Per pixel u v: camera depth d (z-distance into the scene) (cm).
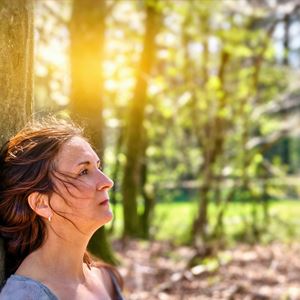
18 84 201
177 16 961
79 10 535
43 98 800
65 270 177
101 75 534
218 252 827
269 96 1157
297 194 1315
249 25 1032
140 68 915
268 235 1088
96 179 175
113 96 946
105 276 201
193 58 1030
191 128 1062
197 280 649
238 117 1060
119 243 873
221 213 999
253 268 747
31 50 209
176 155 1176
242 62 1127
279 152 1569
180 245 923
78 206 173
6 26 196
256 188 1091
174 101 1015
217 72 1039
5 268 185
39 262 176
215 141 1009
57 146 174
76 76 527
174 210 1255
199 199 995
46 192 172
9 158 176
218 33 905
